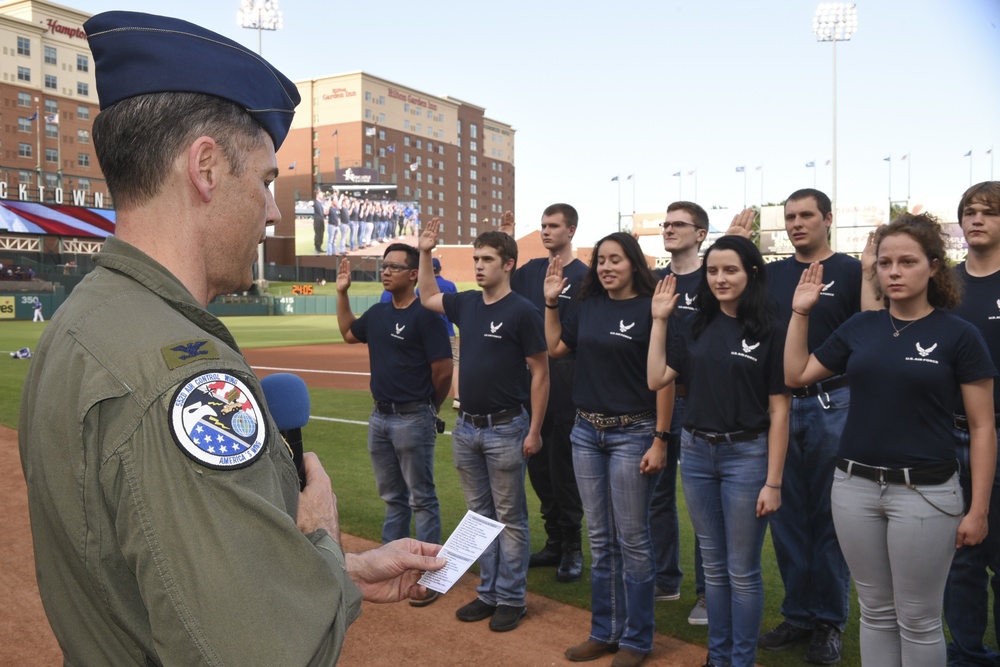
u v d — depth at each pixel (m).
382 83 88.38
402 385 4.50
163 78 1.05
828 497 3.79
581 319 3.75
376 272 74.50
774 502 3.12
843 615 3.65
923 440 2.73
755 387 3.17
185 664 0.84
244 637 0.83
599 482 3.65
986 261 3.50
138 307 0.99
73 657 1.01
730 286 3.15
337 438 8.48
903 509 2.74
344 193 64.69
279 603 0.87
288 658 0.85
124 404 0.90
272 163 1.18
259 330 32.09
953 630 3.43
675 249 4.84
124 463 0.88
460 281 66.94
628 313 3.55
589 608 4.22
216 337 1.08
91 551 0.92
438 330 4.53
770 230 55.09
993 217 3.41
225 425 0.91
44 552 1.03
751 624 3.22
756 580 3.24
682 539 5.35
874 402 2.80
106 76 1.07
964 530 2.75
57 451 0.93
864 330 2.93
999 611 3.47
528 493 6.68
